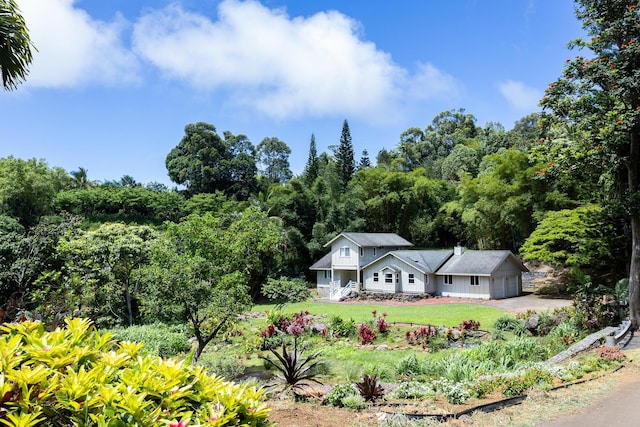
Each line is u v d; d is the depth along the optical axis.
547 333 18.36
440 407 8.28
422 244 53.03
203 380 3.37
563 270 37.88
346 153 64.69
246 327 23.83
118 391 2.68
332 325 21.66
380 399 9.01
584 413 7.90
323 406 8.43
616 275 29.25
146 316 21.50
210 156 62.09
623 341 15.52
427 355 15.98
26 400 2.35
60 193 51.44
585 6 17.62
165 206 54.38
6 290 17.30
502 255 34.06
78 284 16.22
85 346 3.16
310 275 47.31
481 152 66.62
